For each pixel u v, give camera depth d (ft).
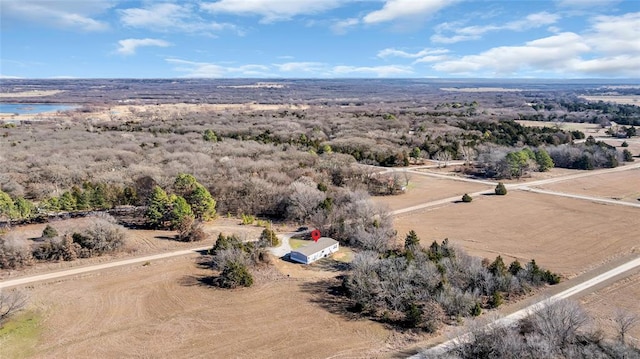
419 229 280.92
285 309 182.91
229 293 195.62
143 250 238.48
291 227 281.33
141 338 161.38
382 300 184.96
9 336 160.25
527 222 293.43
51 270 213.66
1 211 254.06
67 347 155.33
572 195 357.41
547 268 220.23
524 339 153.38
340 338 163.12
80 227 244.63
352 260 216.74
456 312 174.70
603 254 237.25
